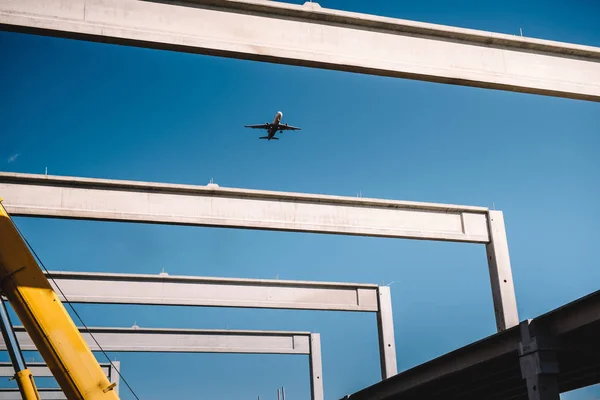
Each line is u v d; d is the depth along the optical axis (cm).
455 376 2470
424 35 1773
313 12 1672
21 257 1271
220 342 3975
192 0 1611
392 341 3231
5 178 2361
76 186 2425
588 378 2516
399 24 1734
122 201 2459
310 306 3338
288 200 2644
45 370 4322
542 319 1864
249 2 1631
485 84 1806
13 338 1219
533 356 1844
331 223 2659
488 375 2352
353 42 1712
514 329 1942
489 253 2720
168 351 3922
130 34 1552
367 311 3350
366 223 2691
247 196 2600
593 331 1816
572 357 2062
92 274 3203
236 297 3322
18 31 1523
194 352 3938
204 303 3278
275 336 4006
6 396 4528
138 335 3944
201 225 2530
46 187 2400
